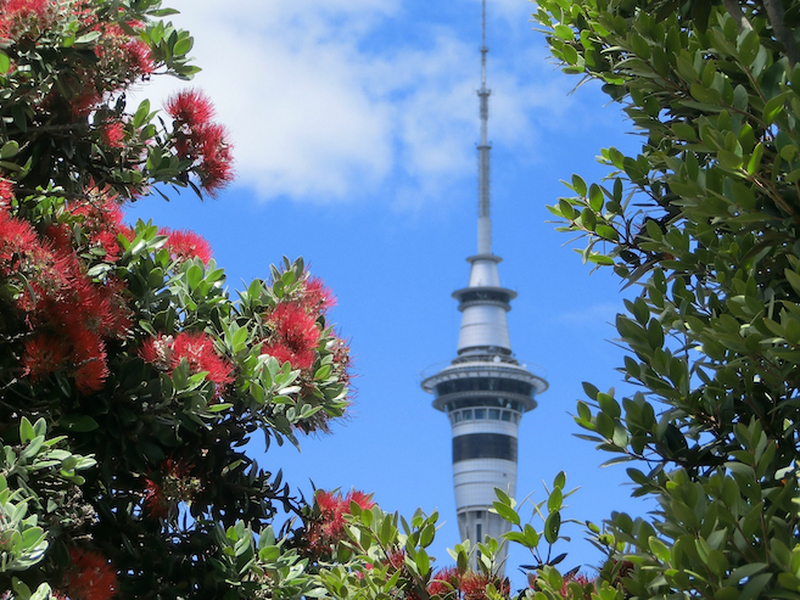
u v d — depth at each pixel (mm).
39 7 5527
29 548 4504
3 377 5742
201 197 7445
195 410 6145
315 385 7289
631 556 3311
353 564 7004
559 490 4836
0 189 5492
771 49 4027
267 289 7984
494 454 161625
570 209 5402
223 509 7469
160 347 6266
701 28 4355
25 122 5938
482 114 193000
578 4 5844
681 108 4555
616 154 5461
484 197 189500
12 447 5211
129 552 6438
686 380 3939
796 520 3199
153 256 7277
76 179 7016
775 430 3777
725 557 2992
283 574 6656
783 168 3482
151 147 7152
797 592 2836
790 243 3711
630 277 4965
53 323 5539
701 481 3551
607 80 5484
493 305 179500
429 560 5809
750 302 3516
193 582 6648
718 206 3660
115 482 6590
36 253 5344
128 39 6395
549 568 4453
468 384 165250
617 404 4082
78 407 5922
